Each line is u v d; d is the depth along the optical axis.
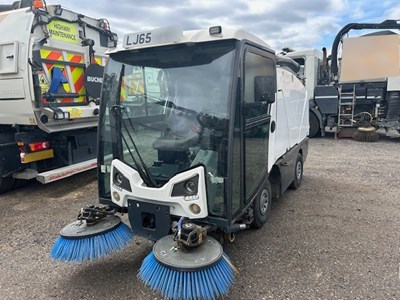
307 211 4.36
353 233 3.68
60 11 5.04
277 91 3.78
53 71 4.99
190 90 2.66
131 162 2.82
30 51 4.61
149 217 2.72
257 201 3.58
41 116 4.83
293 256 3.20
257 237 3.61
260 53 3.06
